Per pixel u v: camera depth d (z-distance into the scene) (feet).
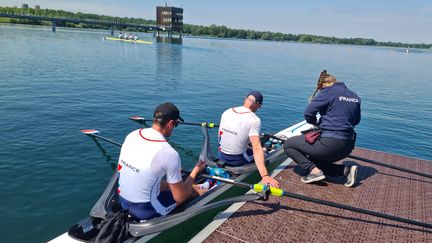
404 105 53.21
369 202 13.98
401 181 16.47
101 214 10.93
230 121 14.23
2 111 33.12
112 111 36.35
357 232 11.72
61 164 21.35
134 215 10.36
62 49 116.78
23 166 20.63
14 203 16.55
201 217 12.28
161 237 10.68
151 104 41.88
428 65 180.65
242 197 12.19
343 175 15.21
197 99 48.11
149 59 109.29
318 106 13.89
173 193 10.07
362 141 33.60
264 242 10.77
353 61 175.94
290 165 17.49
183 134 29.48
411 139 34.88
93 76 62.64
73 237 10.23
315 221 12.25
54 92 44.45
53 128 28.55
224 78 74.38
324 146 13.85
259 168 12.88
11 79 51.85
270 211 12.73
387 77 97.35
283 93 58.44
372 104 52.95
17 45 116.67
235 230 11.34
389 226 12.25
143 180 9.57
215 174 14.44
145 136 9.59
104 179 19.72
